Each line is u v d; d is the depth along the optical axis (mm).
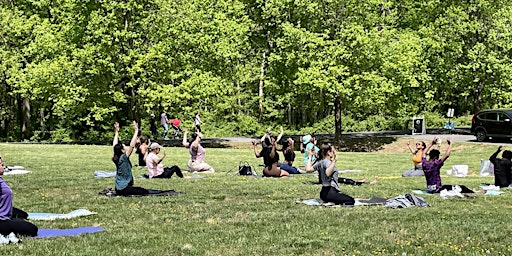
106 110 41031
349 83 41062
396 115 57656
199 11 43250
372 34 41031
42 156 29609
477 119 40812
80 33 41062
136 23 41312
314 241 9938
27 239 10039
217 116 59594
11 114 58812
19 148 33656
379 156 34406
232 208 13633
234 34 45844
